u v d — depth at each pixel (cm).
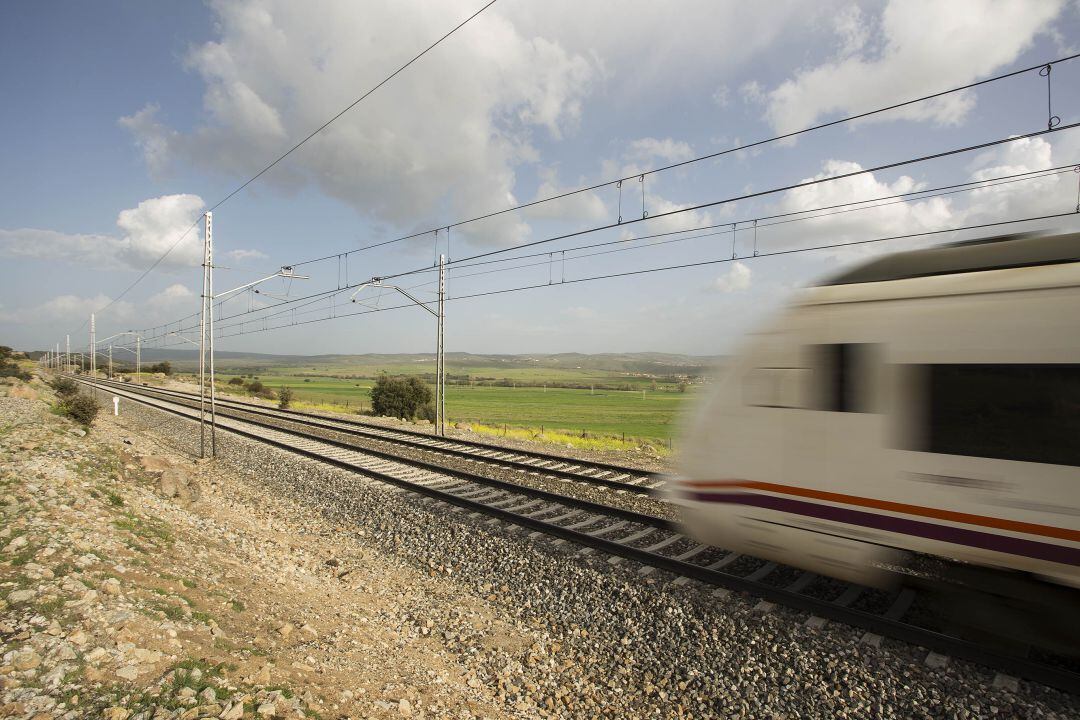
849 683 516
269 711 422
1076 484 465
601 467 1611
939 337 537
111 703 390
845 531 583
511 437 2906
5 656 406
